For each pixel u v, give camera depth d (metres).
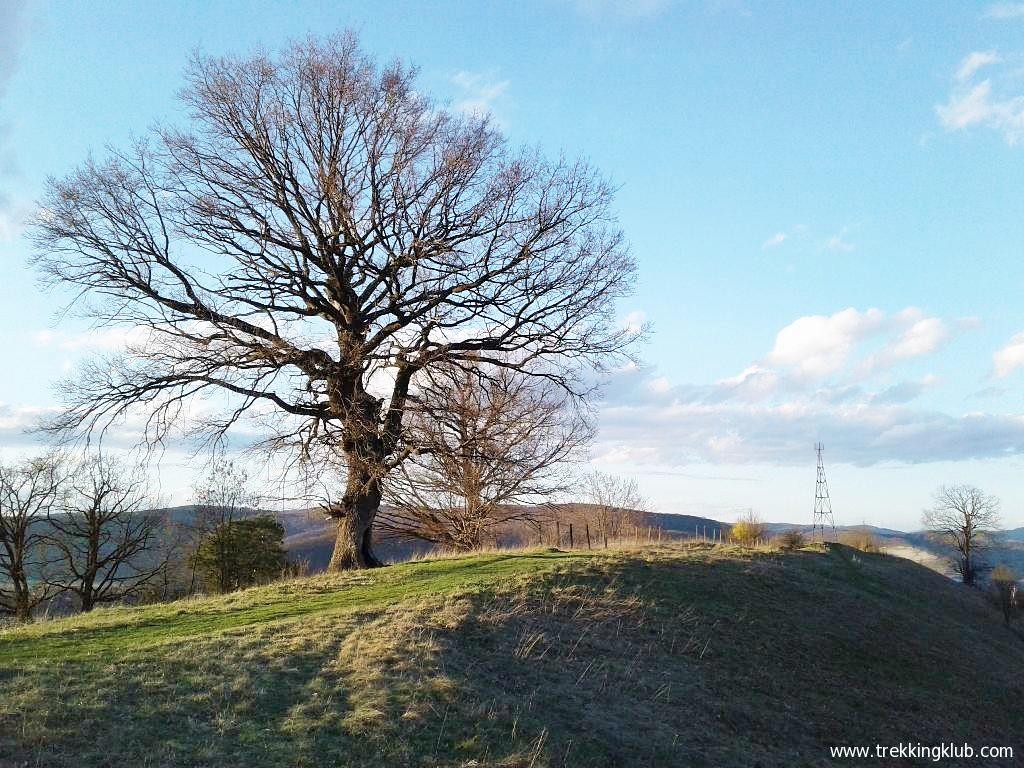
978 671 20.80
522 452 31.67
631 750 11.12
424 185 24.58
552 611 15.91
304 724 9.81
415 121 24.73
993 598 38.75
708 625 17.14
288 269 23.70
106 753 8.48
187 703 10.01
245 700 10.26
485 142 25.06
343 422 23.55
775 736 13.10
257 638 12.69
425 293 24.56
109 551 41.06
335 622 13.84
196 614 15.47
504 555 22.59
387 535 35.53
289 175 24.38
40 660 11.16
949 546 74.31
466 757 9.77
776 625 18.38
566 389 27.25
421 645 12.73
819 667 16.80
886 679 17.52
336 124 24.38
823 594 22.27
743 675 15.17
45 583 39.66
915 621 23.48
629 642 15.27
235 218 23.31
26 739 8.46
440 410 25.59
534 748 10.30
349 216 24.39
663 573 20.20
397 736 9.91
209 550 44.97
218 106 23.52
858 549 38.38
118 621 14.66
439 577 18.73
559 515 35.25
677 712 12.83
